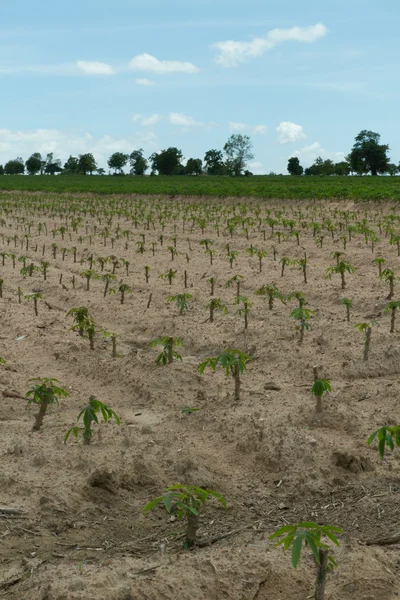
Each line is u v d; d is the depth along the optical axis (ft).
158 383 28.32
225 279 56.39
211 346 35.50
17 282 59.88
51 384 24.11
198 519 16.97
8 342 36.91
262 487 19.07
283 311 43.29
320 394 23.30
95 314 45.83
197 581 13.75
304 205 127.65
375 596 13.48
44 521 16.52
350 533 16.33
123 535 16.26
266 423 22.97
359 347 32.96
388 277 43.37
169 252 73.31
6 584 13.97
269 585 13.91
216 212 112.98
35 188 236.22
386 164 384.27
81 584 13.38
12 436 22.65
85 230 102.06
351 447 21.18
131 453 20.20
